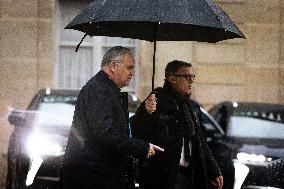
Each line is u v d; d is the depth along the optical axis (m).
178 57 17.02
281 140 10.44
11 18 16.73
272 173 8.91
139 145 4.75
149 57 16.88
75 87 17.47
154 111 5.72
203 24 4.86
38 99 10.81
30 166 8.59
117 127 4.87
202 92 17.23
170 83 5.97
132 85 17.27
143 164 5.77
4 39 16.75
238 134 10.71
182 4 4.92
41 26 16.80
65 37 17.27
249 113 11.40
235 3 17.27
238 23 17.31
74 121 4.91
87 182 4.83
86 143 4.83
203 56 17.14
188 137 6.02
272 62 17.41
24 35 16.77
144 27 6.04
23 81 16.77
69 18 17.12
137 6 4.87
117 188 4.89
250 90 17.39
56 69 17.28
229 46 17.23
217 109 12.34
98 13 4.94
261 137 10.59
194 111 6.11
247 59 17.34
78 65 17.44
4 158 14.47
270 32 17.38
